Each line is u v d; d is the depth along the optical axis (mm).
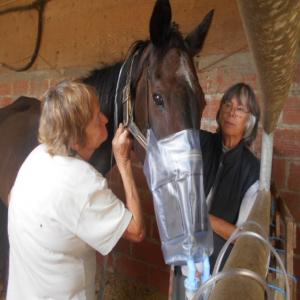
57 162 874
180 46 1045
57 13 2459
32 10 2668
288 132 1418
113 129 1250
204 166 1216
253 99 1168
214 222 1153
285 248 876
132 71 1130
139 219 970
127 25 2041
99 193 869
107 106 1236
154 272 1967
